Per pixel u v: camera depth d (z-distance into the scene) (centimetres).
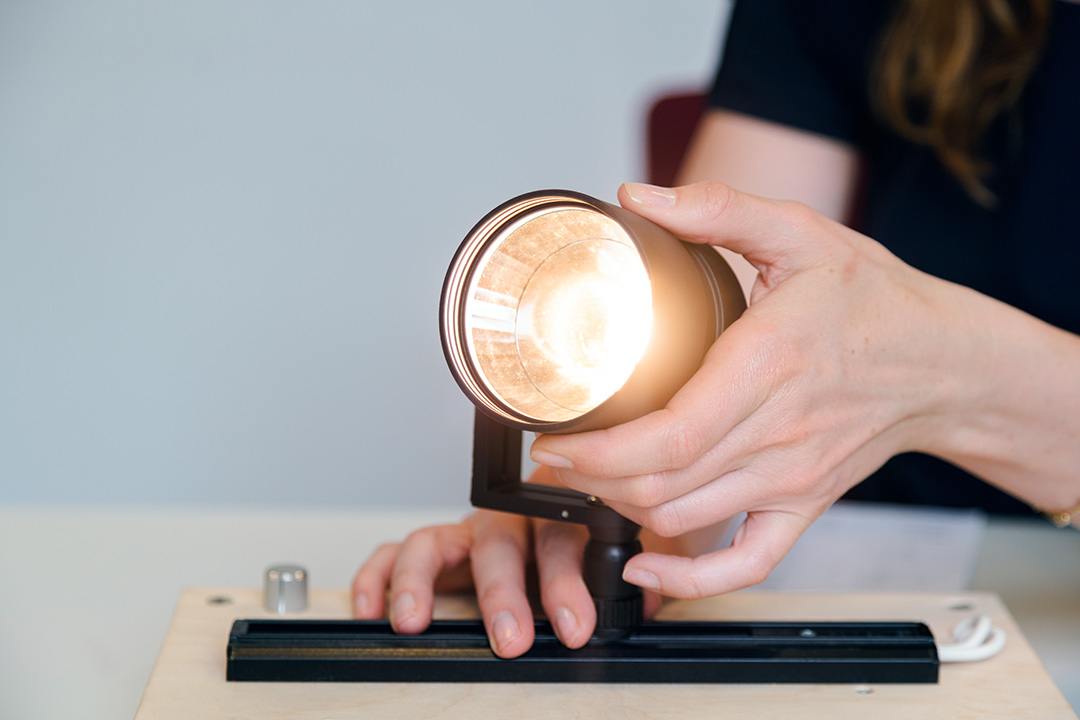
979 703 57
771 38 106
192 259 190
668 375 52
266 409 195
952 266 101
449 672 57
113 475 196
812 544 80
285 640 58
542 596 60
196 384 194
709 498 56
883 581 75
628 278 52
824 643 58
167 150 186
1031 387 62
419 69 185
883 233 104
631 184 55
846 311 56
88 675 63
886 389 58
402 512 85
